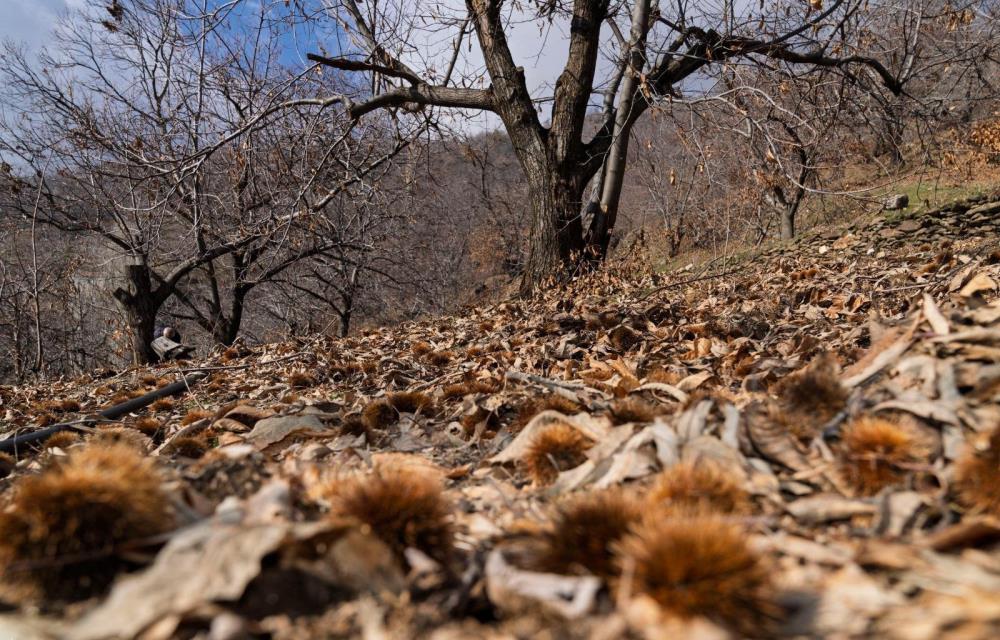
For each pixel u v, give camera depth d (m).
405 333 8.82
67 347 22.95
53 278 20.52
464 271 30.72
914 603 1.19
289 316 24.34
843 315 5.26
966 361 2.12
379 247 19.53
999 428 1.57
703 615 1.16
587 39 11.10
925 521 1.55
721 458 1.96
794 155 11.13
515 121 11.48
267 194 15.55
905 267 7.47
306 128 13.62
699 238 17.70
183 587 1.29
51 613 1.36
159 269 21.00
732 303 7.13
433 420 3.49
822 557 1.41
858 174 18.53
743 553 1.22
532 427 2.54
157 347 11.96
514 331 7.05
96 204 16.72
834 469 1.80
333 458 3.03
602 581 1.29
